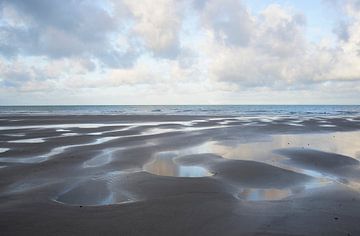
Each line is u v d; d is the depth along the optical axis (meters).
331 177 11.05
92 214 7.28
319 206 7.88
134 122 39.25
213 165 12.80
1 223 6.76
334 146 18.62
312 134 25.00
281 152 16.12
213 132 26.06
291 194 8.98
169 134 24.33
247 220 6.95
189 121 41.69
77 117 50.88
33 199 8.39
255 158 14.53
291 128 30.30
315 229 6.49
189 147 17.73
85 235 6.21
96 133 25.09
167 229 6.48
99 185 9.80
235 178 10.69
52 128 29.86
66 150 16.47
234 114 68.75
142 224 6.73
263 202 8.20
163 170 11.96
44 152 15.88
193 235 6.21
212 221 6.89
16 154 15.33
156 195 8.76
